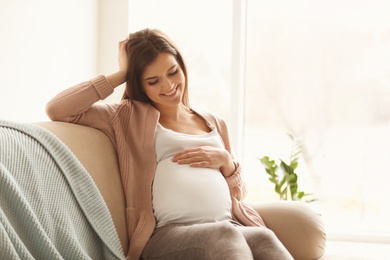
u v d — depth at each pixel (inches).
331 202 152.7
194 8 153.6
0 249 59.2
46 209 70.9
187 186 88.2
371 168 150.9
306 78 153.9
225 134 103.3
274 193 155.0
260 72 156.1
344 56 151.8
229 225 76.9
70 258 71.4
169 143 92.7
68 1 125.4
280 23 154.8
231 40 151.0
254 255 77.7
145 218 87.6
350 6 150.9
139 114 94.7
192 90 157.2
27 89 110.0
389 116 149.7
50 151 75.5
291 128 154.9
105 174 87.0
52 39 119.1
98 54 141.7
